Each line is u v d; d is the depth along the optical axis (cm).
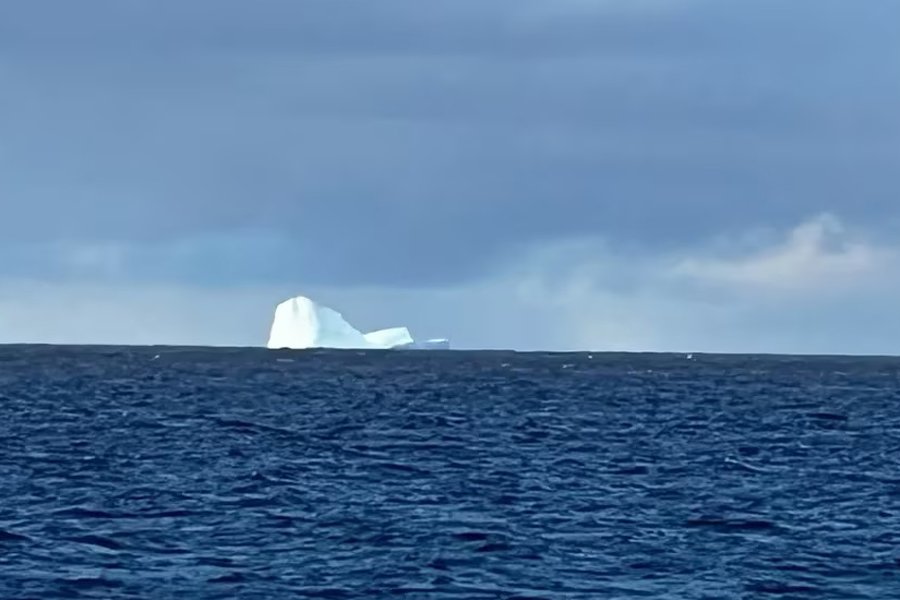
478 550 13925
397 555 13588
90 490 18175
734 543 14625
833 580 12744
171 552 13625
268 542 14238
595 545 14362
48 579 12219
